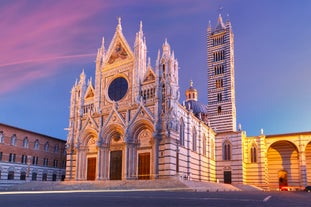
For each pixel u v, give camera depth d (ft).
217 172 293.84
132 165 216.74
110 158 232.12
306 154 291.99
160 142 204.64
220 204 53.93
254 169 289.53
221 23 360.89
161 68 220.23
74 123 260.01
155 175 198.59
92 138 247.50
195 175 239.09
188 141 228.22
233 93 331.98
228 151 293.84
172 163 198.39
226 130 317.42
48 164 301.43
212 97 336.29
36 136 289.94
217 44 351.46
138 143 219.61
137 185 177.06
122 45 249.75
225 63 338.75
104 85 253.65
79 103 260.83
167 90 209.77
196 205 50.78
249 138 298.56
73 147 253.65
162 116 208.54
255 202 60.90
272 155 312.91
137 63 234.38
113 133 234.38
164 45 223.71
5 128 256.73
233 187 226.58
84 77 268.21
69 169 250.16
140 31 241.55
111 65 252.42
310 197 92.48
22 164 269.64
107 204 51.67
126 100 234.58
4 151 252.62
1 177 246.47
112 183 189.37
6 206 48.24
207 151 274.16
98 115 244.42
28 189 201.87
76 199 66.23
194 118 249.14
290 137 286.46
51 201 59.82
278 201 66.49
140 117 217.56
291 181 297.94
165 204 52.29
